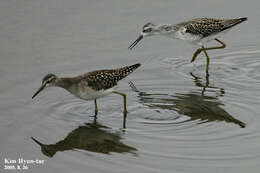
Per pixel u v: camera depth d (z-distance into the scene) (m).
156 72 18.34
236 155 12.61
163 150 12.97
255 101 15.84
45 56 18.88
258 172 11.80
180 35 19.41
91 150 13.16
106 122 14.77
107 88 15.14
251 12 22.12
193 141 13.40
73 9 22.30
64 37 20.16
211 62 19.41
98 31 20.66
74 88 14.87
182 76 18.08
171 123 14.53
